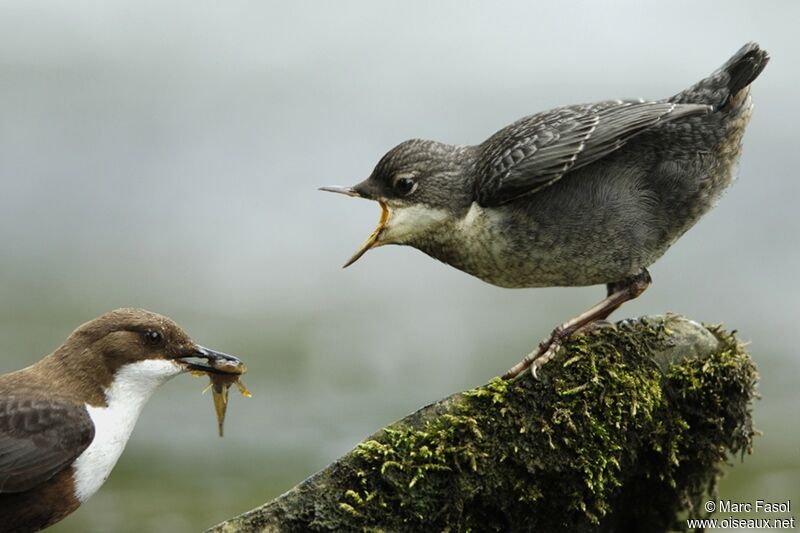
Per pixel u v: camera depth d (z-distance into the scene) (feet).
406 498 20.92
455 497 21.12
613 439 21.98
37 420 22.07
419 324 47.67
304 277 51.67
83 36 64.49
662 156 24.23
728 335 23.77
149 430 38.55
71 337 23.34
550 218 24.26
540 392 21.88
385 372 43.24
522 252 24.70
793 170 58.03
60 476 22.31
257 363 43.19
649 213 24.35
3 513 22.03
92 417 22.68
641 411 22.26
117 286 49.65
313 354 44.37
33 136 57.88
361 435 37.99
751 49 24.14
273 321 47.44
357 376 43.11
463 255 25.45
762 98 61.16
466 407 21.68
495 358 44.55
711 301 50.21
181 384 42.73
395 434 21.31
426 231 25.46
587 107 24.86
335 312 48.88
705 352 23.21
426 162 25.29
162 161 57.77
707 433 23.45
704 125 24.20
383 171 25.54
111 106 59.82
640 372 22.54
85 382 22.86
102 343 22.98
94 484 22.85
